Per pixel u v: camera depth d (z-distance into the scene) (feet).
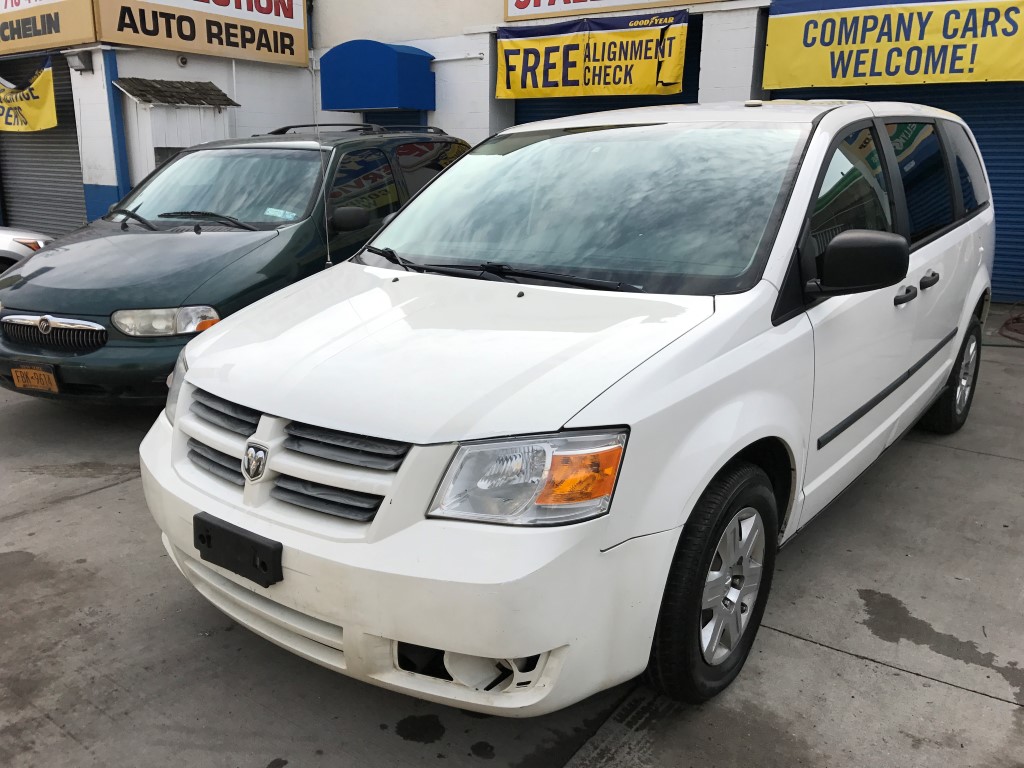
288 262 15.94
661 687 7.77
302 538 6.73
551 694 6.51
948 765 7.49
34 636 9.37
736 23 28.86
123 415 17.08
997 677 8.75
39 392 14.69
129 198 19.33
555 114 36.40
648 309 7.98
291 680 8.70
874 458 11.55
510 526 6.28
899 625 9.70
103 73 35.65
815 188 9.21
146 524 12.17
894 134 11.91
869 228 10.46
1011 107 26.66
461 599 6.14
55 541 11.62
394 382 7.00
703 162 9.79
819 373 8.93
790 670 8.85
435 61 36.94
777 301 8.31
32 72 40.55
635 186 9.84
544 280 8.93
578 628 6.44
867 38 26.61
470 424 6.47
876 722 8.05
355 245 17.48
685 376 7.15
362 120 40.83
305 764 7.52
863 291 8.57
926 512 12.66
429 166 20.44
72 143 41.29
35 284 15.06
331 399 7.00
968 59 25.26
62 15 35.99
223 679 8.70
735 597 8.26
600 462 6.45
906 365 11.68
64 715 8.12
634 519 6.66
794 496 9.03
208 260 15.21
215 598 7.93
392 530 6.43
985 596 10.33
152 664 8.93
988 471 14.24
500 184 10.96
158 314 14.24
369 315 8.50
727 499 7.49
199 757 7.59
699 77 30.71
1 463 14.47
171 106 36.06
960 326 14.25
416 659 6.58
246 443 7.25
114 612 9.88
